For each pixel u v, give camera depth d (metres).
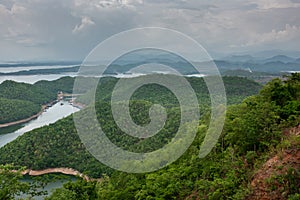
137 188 17.47
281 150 13.69
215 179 14.33
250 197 12.36
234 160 15.34
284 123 16.06
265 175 12.85
